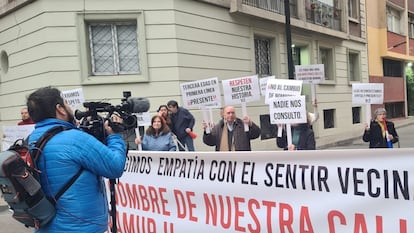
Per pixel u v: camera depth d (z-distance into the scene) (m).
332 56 18.81
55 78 10.45
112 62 10.93
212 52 11.96
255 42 14.16
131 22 10.91
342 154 3.00
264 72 14.61
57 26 10.42
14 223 6.60
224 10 12.41
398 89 27.92
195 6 11.43
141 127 9.02
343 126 19.61
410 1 29.64
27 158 2.52
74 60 10.52
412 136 18.36
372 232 2.88
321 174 3.10
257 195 3.44
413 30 30.66
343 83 19.73
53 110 2.70
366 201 2.90
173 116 8.55
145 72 10.76
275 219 3.34
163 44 10.80
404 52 28.09
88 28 10.74
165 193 4.07
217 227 3.68
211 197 3.73
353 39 20.56
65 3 10.42
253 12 12.99
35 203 2.49
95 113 2.91
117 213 4.55
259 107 13.63
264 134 13.94
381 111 7.01
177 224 3.98
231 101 6.07
